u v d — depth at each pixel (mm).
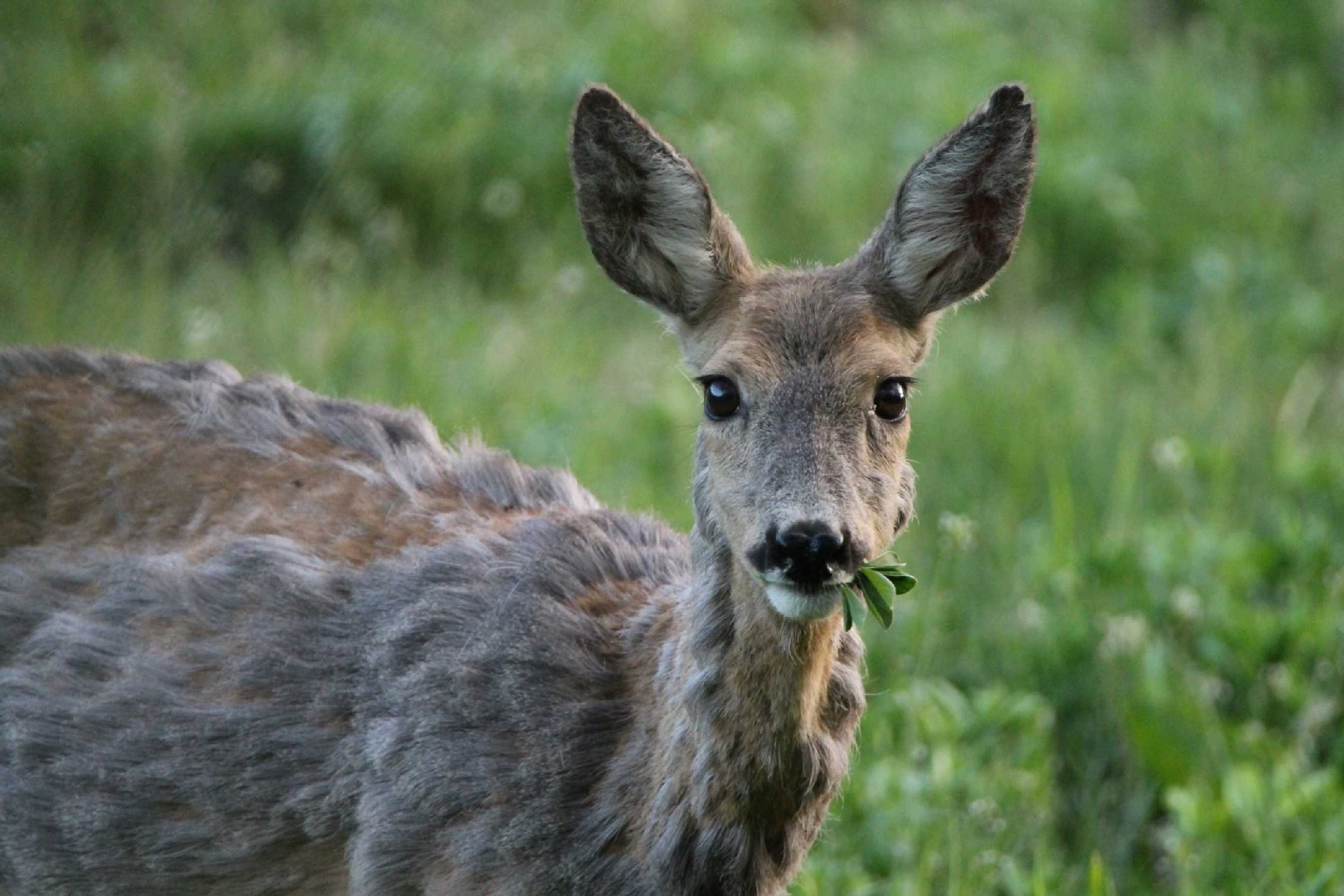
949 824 9586
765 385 6996
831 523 6590
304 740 7691
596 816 7227
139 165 16469
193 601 8062
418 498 8359
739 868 7109
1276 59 24266
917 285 7516
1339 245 19719
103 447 8547
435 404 13516
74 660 8102
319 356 13984
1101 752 11016
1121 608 12047
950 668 11625
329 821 7676
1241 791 9977
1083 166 19641
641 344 15719
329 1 19766
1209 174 20609
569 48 19406
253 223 16719
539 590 7707
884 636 11578
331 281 15484
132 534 8383
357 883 7562
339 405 8898
